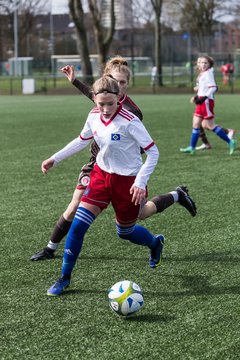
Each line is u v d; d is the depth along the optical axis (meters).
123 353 6.28
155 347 6.40
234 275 8.70
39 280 8.61
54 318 7.23
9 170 17.83
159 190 14.67
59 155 8.56
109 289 7.82
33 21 126.38
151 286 8.30
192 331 6.79
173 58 93.88
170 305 7.59
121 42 111.81
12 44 132.75
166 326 6.94
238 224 11.48
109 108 7.71
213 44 124.00
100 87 7.64
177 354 6.23
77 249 8.02
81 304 7.68
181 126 30.22
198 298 7.82
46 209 12.86
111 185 8.02
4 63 102.69
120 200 8.10
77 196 9.17
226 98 55.38
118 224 8.45
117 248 10.05
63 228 9.43
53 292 7.96
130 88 71.44
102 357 6.19
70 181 16.02
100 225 11.52
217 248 9.99
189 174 16.75
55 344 6.52
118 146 7.88
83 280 8.55
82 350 6.36
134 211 8.23
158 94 66.88
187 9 105.06
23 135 27.20
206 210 12.59
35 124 32.56
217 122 31.92
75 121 34.19
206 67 20.12
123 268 9.05
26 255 9.78
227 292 8.02
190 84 71.69
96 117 8.07
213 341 6.52
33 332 6.84
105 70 8.73
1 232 11.12
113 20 68.44
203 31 106.25
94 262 9.35
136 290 7.20
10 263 9.38
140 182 7.77
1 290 8.20
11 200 13.76
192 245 10.16
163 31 119.38
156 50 75.44
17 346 6.48
